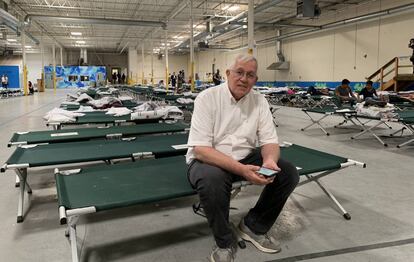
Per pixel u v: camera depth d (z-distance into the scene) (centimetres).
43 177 338
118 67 3109
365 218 242
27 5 1354
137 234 219
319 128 691
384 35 1199
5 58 2958
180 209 259
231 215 247
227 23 1359
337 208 257
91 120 447
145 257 190
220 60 2567
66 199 172
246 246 200
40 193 293
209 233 219
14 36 2073
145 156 269
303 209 259
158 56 3031
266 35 1970
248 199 279
